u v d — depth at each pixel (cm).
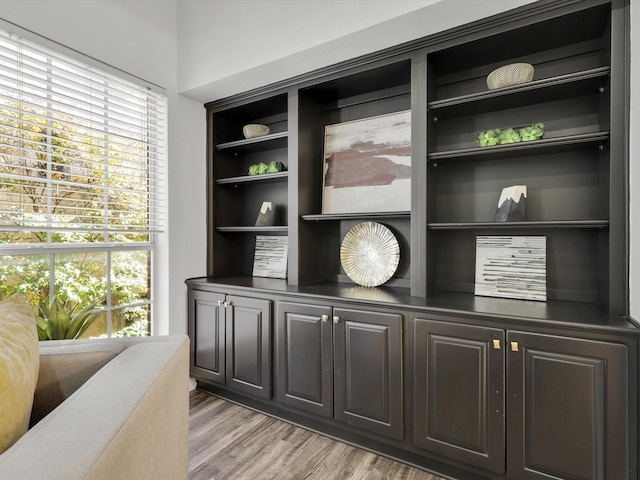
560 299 184
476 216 207
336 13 186
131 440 70
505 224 170
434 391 165
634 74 141
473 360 156
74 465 56
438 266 218
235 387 234
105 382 86
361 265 233
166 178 251
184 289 262
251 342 226
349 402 188
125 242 238
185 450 115
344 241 241
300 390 205
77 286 212
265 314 220
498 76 174
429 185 196
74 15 199
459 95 210
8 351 75
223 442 194
